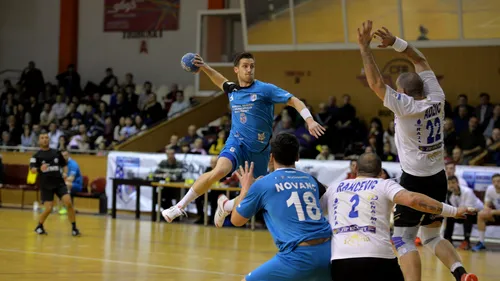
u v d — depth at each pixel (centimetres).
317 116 2344
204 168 2020
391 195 630
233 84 837
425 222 741
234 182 1911
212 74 856
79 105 2912
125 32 3262
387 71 2503
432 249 775
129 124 2630
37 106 3009
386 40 746
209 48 2938
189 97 2877
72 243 1424
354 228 627
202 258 1261
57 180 1566
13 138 2842
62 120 2859
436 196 732
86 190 2323
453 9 2334
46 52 3388
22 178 2450
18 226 1733
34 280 990
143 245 1426
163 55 3203
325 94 2598
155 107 2720
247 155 816
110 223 1886
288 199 647
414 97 732
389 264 618
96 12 3319
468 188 1593
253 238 1623
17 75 3431
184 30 3167
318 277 636
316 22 2536
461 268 743
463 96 2250
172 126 2603
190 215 2092
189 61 852
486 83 2405
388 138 2178
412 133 721
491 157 1962
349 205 638
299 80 2627
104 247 1376
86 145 2517
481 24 2319
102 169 2367
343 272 620
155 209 2003
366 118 2552
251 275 645
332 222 646
